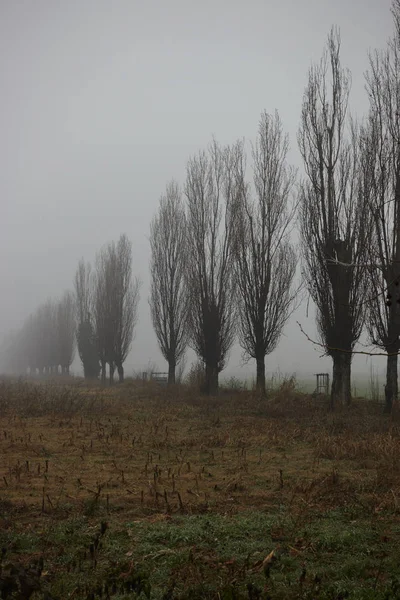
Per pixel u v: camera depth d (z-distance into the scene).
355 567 6.27
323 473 11.15
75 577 5.93
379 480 10.02
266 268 27.97
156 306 36.34
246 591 5.61
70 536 7.17
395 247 17.97
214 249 30.28
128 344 44.59
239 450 13.75
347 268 21.73
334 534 7.26
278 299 28.02
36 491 9.70
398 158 17.80
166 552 6.57
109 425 18.14
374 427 16.75
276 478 10.66
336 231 22.34
